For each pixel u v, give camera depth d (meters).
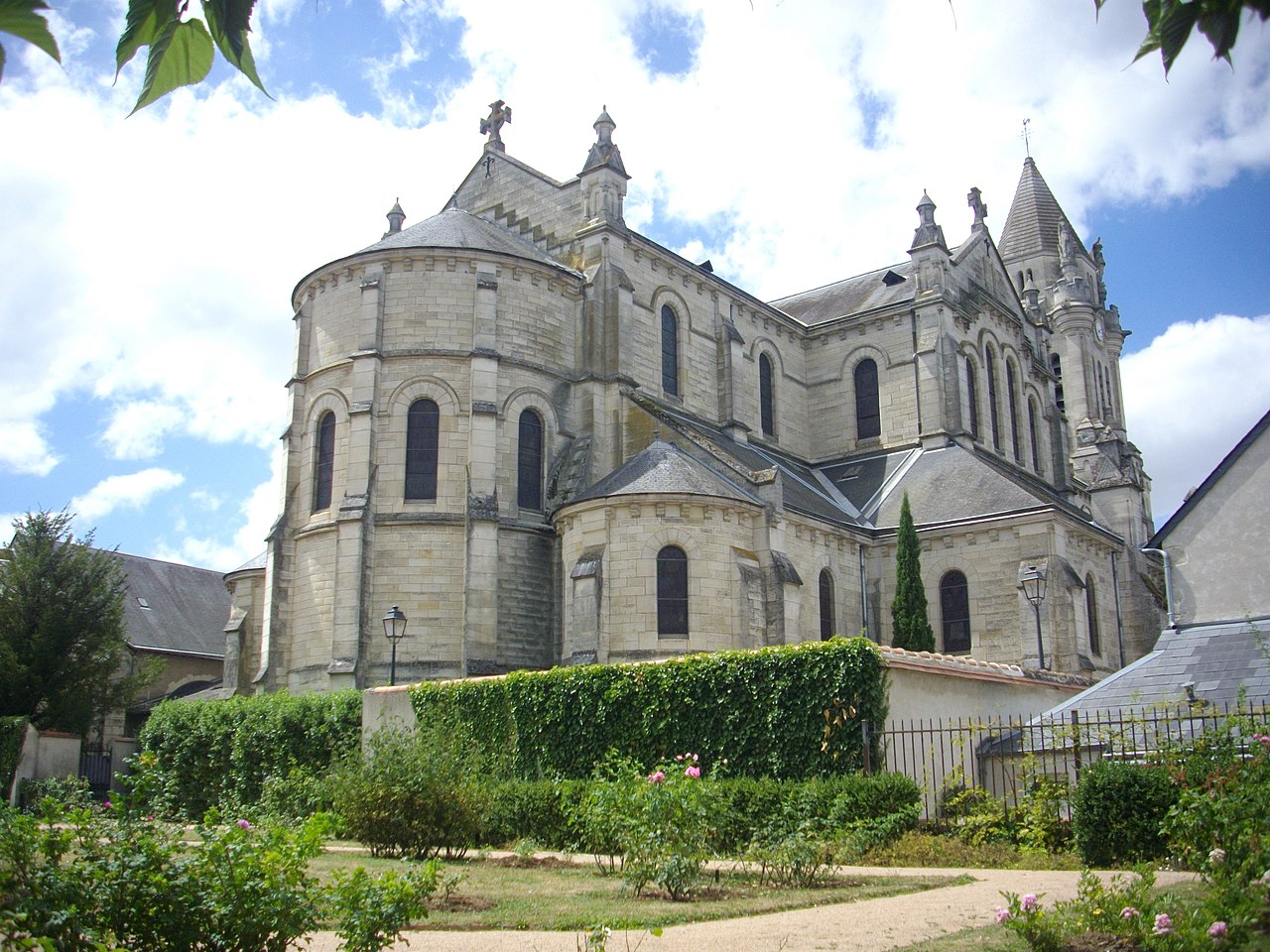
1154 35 5.09
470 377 44.41
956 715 30.39
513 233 54.16
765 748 27.48
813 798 23.88
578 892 18.98
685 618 39.19
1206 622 29.98
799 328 61.81
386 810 24.77
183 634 73.19
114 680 66.94
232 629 52.09
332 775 27.48
